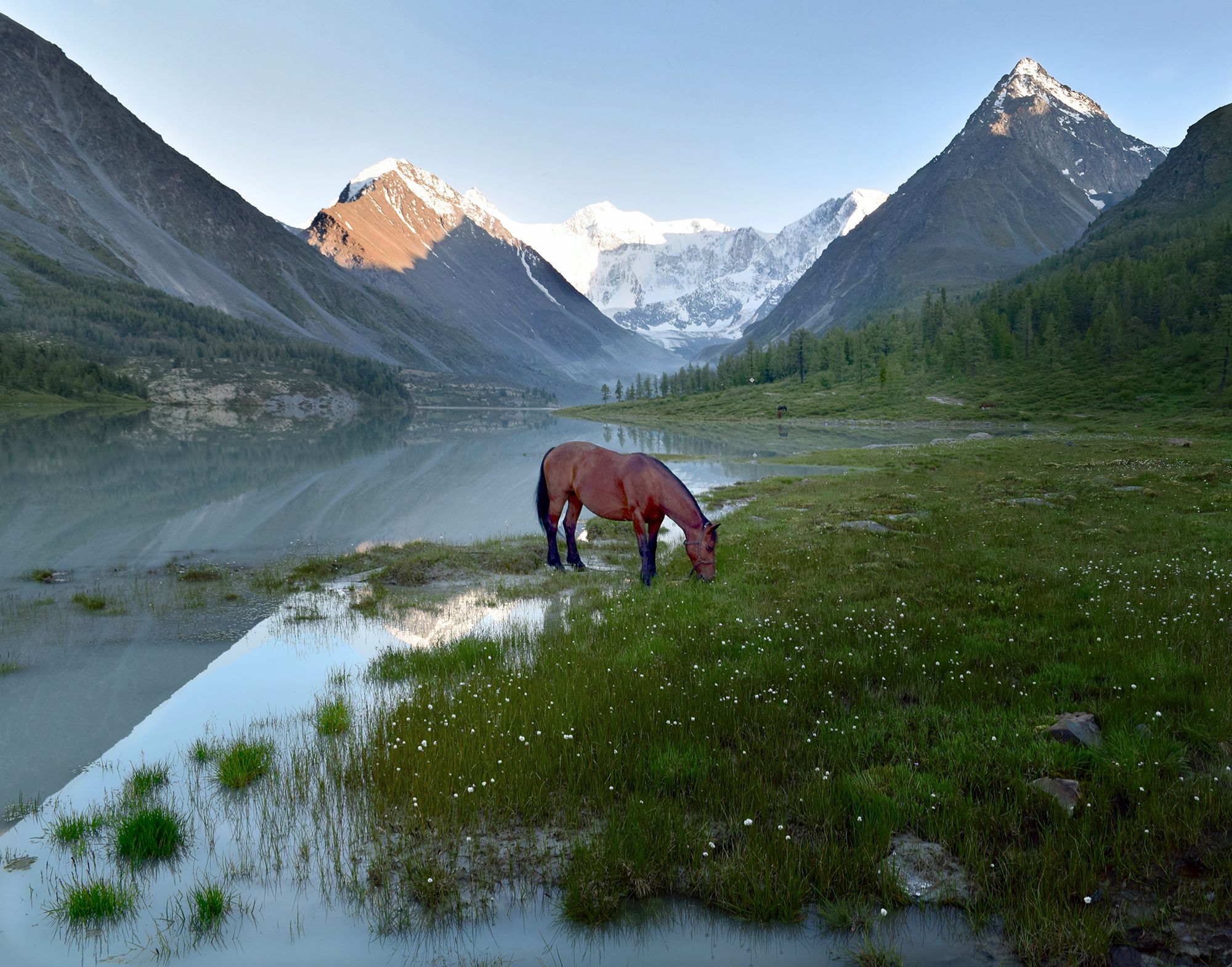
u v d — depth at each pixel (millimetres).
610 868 5586
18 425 96000
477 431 108125
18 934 5035
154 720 8891
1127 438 69188
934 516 22906
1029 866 5352
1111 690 8289
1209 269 145000
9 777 7445
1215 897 4934
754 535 20906
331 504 31031
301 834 6301
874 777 6629
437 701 8859
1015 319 172125
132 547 21344
